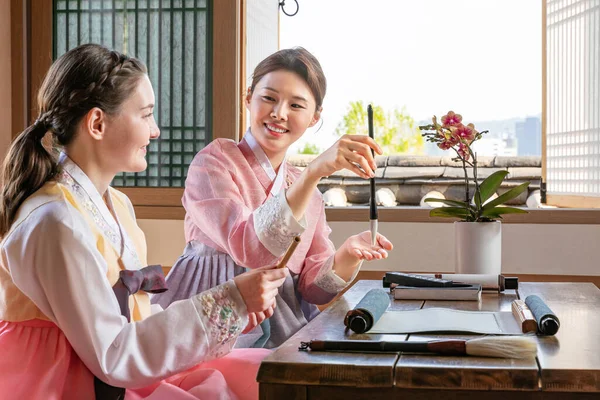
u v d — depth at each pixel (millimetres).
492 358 1161
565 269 3564
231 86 3729
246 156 2230
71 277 1335
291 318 2176
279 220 1795
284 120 2184
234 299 1444
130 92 1503
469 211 2451
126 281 1479
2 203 1430
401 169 5852
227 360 1638
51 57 3844
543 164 5602
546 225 3568
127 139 1505
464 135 2539
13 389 1323
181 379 1558
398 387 1118
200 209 2092
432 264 3635
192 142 3832
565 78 5246
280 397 1150
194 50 3820
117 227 1558
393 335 1356
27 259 1345
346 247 2086
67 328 1333
